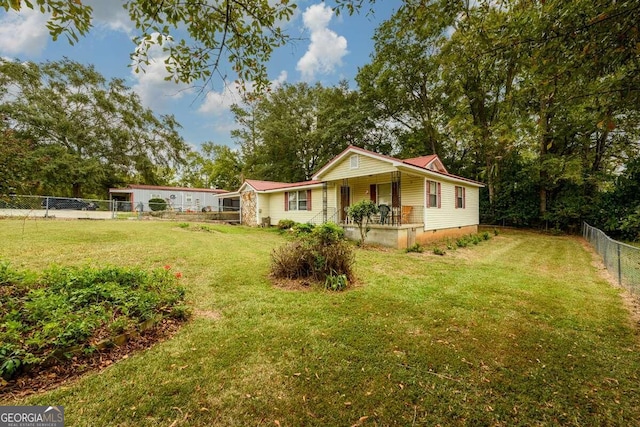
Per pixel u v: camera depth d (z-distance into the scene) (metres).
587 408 2.21
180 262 6.69
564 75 2.68
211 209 28.22
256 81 3.17
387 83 20.03
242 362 2.73
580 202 15.22
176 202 28.14
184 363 2.70
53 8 1.94
